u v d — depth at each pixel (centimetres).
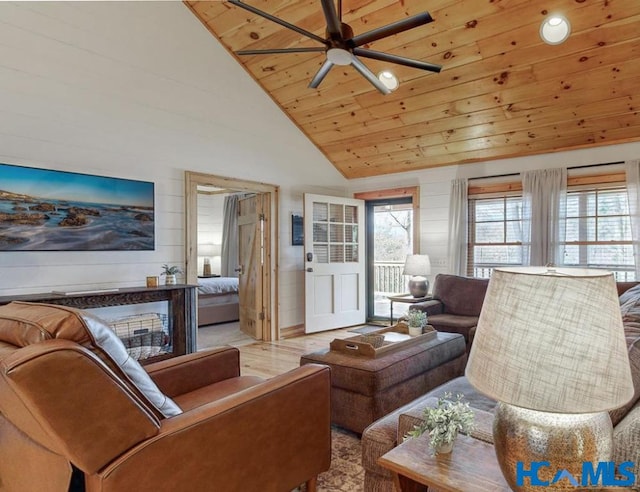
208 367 215
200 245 845
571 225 433
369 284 628
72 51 337
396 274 779
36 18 317
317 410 177
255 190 490
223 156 453
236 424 143
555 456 94
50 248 324
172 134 407
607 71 334
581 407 85
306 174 555
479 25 329
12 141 307
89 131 348
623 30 300
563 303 90
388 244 870
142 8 380
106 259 359
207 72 433
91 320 126
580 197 428
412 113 446
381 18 345
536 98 380
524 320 92
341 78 427
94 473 112
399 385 255
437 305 435
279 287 519
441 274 474
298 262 546
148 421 121
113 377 115
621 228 406
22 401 104
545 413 97
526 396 88
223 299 632
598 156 416
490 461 119
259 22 393
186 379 205
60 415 105
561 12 300
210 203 864
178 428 128
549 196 434
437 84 398
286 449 163
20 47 310
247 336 534
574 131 406
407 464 119
